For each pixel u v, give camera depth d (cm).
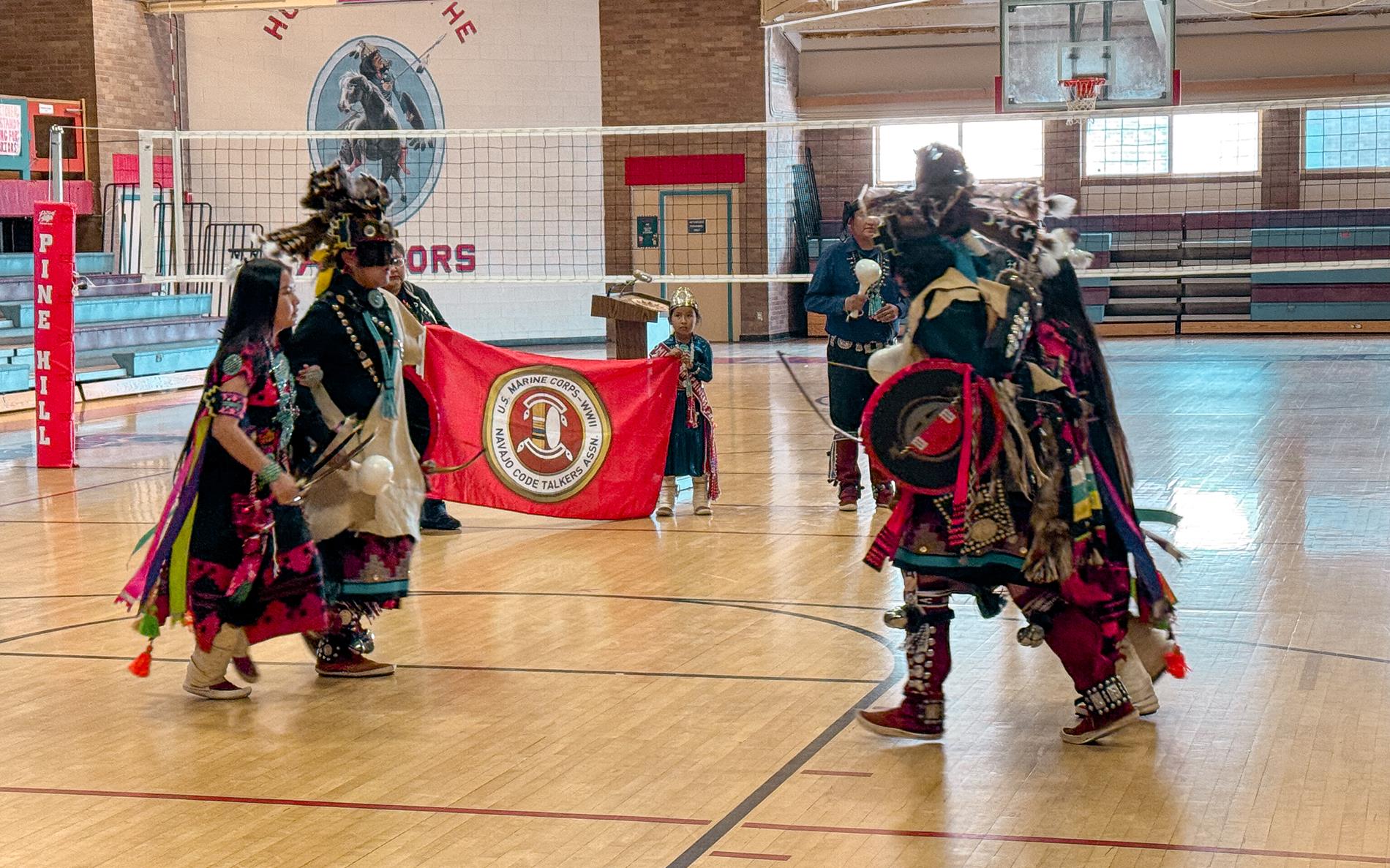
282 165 2338
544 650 564
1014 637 566
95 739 459
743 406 1502
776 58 2405
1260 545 738
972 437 426
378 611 533
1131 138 2561
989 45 2580
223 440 474
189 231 2192
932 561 434
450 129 2366
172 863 356
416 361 536
